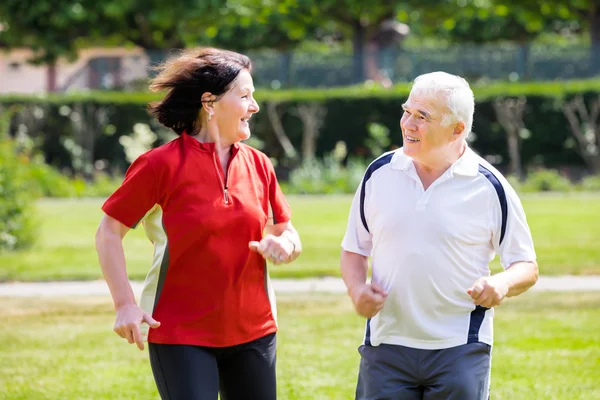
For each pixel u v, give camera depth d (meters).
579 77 39.22
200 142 5.40
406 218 5.31
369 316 5.37
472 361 5.34
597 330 10.73
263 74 40.62
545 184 28.28
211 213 5.27
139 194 5.27
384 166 5.44
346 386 8.73
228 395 5.56
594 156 32.25
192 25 43.22
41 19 40.22
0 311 12.24
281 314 11.80
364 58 40.25
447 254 5.29
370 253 5.68
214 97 5.36
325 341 10.41
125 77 40.47
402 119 5.33
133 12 40.50
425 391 5.42
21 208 17.55
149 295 5.39
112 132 34.22
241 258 5.36
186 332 5.28
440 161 5.32
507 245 5.42
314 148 33.78
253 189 5.46
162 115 5.43
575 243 17.17
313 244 17.72
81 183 28.70
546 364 9.35
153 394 8.60
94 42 46.59
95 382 8.98
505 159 33.06
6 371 9.37
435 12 43.56
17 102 33.88
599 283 13.52
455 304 5.34
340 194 28.53
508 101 32.41
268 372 5.52
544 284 13.53
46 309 12.36
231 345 5.38
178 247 5.27
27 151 29.27
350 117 33.44
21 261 16.05
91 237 19.11
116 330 5.21
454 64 39.97
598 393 8.42
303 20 43.91
